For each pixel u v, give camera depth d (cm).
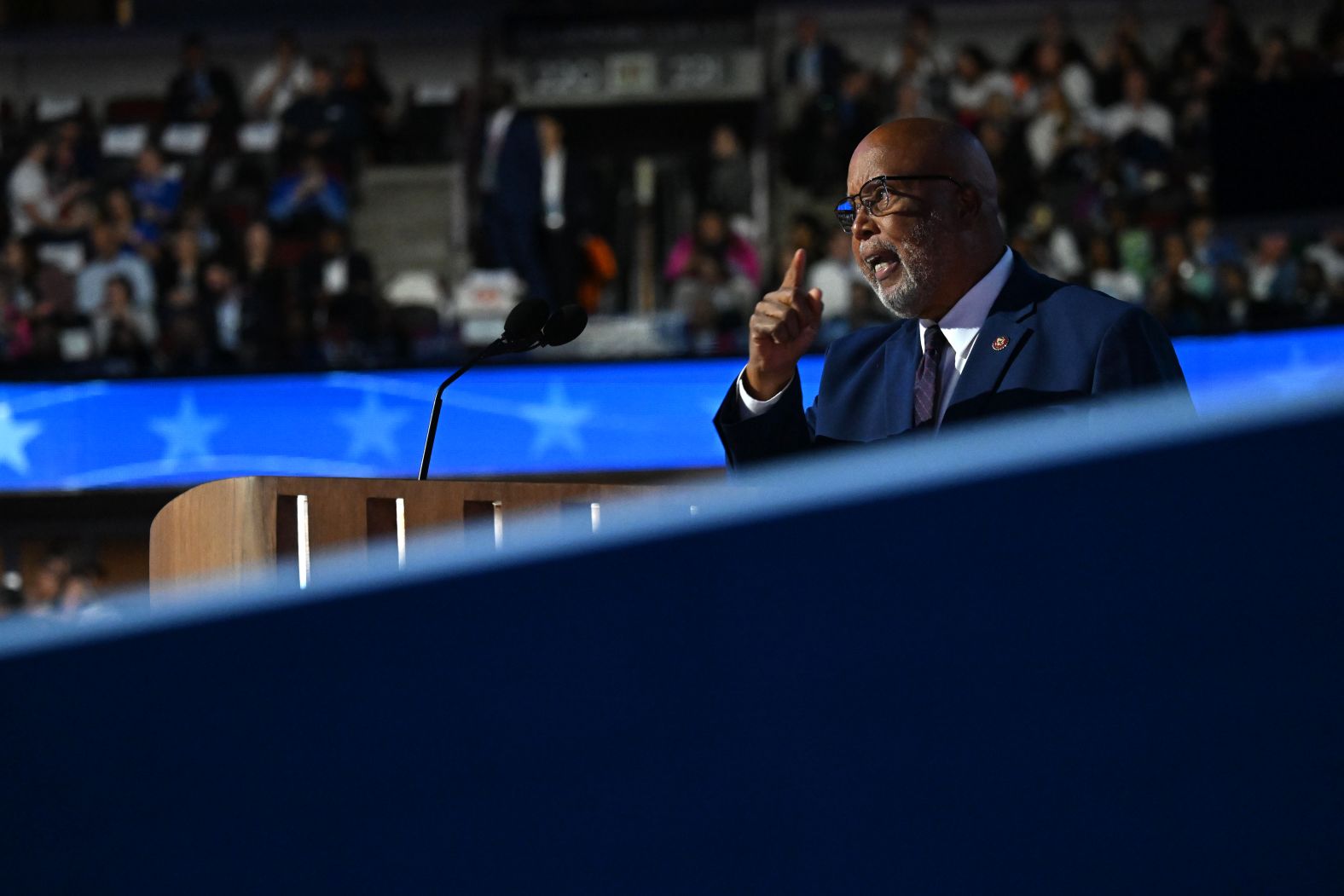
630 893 595
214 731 623
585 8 4684
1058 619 592
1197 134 4266
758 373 929
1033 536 603
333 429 2948
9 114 4631
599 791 604
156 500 2995
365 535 771
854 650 604
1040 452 622
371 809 613
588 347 3809
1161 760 568
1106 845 566
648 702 614
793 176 4381
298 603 630
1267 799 555
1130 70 4412
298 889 607
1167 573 588
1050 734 579
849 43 4738
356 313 3881
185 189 4372
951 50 4691
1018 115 4281
